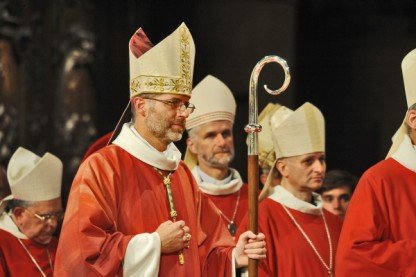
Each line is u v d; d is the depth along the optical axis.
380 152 33.72
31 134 28.05
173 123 15.12
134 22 30.92
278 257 18.67
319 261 18.75
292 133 18.80
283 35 32.22
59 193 19.92
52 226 19.84
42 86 28.38
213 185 20.33
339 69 33.88
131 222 14.95
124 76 30.22
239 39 32.16
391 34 33.75
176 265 14.93
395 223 16.45
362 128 33.75
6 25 27.14
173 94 15.05
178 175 15.75
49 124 28.50
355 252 16.17
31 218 19.73
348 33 33.91
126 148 15.31
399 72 33.62
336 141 33.94
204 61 32.16
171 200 15.32
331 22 33.88
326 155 33.97
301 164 18.83
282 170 19.19
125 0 30.64
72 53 28.69
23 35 27.80
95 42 29.19
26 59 27.98
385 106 33.69
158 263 14.41
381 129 33.72
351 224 16.48
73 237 14.41
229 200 20.47
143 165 15.31
